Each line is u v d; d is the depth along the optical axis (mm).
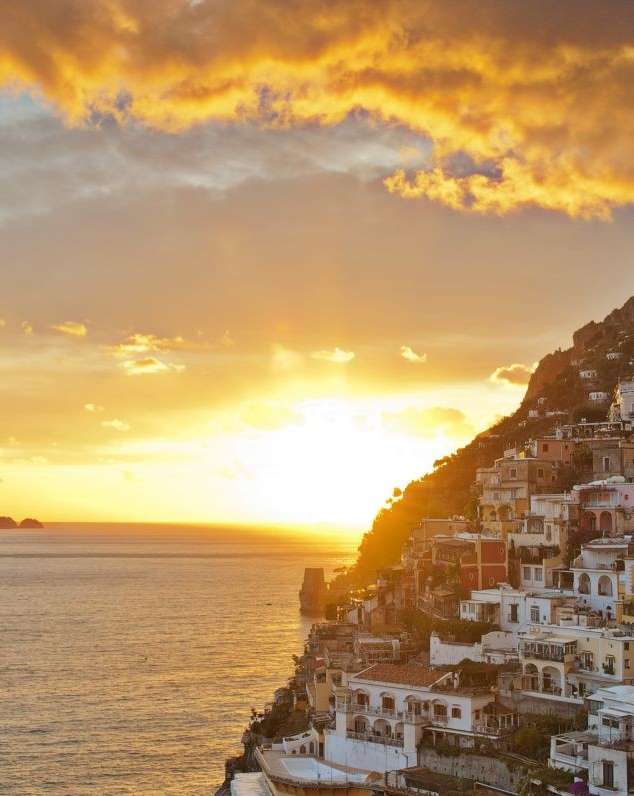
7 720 188625
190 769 157875
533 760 111312
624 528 149750
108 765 160125
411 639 158125
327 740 133875
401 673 132375
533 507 166000
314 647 185500
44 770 157625
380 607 184875
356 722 131250
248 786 122688
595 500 157000
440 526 191375
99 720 188625
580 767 103625
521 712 121750
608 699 107812
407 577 186625
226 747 169875
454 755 117688
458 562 154375
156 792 147000
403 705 128000
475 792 110375
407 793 115000
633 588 130500
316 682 151125
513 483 182375
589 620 127125
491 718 121625
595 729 108250
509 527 164500
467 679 127312
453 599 150750
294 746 138625
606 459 173125
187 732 179625
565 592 140000
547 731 114625
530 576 149500
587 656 120375
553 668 120625
